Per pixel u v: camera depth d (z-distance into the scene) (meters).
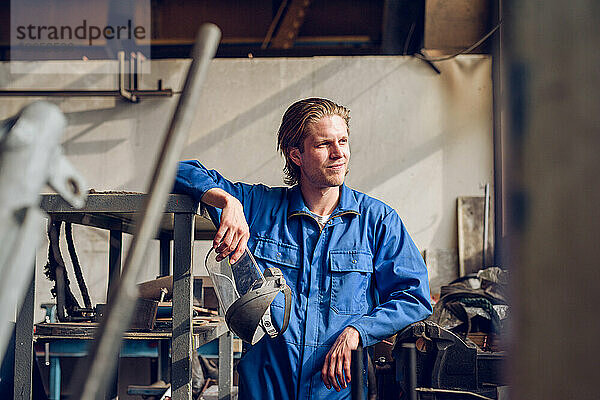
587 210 0.22
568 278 0.22
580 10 0.23
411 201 5.49
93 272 5.29
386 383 1.86
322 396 1.48
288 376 1.50
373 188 5.51
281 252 1.59
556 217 0.22
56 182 0.30
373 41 7.10
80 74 5.73
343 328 1.52
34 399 2.33
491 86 5.46
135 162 5.66
